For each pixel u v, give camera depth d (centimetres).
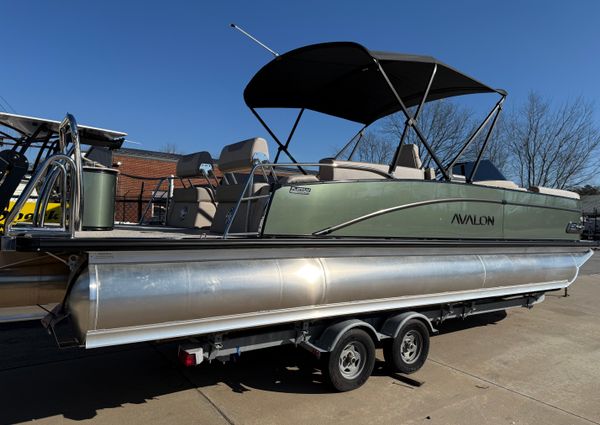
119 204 1302
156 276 302
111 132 682
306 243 372
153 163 1552
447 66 492
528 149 2709
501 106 555
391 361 439
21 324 596
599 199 3991
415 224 460
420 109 485
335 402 384
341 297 388
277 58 491
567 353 545
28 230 340
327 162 437
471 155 1532
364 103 624
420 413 370
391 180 441
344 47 446
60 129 357
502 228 554
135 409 361
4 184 407
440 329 639
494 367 486
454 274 475
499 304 596
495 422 360
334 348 388
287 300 356
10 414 346
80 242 277
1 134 635
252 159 459
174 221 614
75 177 308
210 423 342
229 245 334
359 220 420
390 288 420
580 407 394
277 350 511
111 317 283
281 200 376
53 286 329
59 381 412
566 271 631
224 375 437
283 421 349
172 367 453
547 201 618
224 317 331
